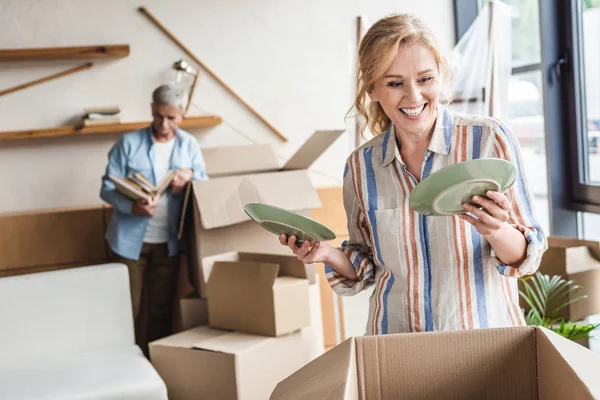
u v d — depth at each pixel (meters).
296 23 4.89
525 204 1.47
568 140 3.98
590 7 3.73
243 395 2.93
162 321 4.26
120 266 3.26
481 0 5.10
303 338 3.22
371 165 1.59
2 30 4.39
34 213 4.21
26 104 4.44
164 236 4.06
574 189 3.98
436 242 1.51
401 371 1.20
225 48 4.77
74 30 4.50
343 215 4.62
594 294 2.99
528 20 4.16
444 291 1.52
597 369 1.01
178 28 4.67
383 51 1.40
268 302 3.09
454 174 1.21
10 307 3.09
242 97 4.82
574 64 3.87
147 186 3.90
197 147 4.15
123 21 4.57
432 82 1.43
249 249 3.79
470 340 1.20
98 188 4.56
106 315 3.21
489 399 1.21
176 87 3.99
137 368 2.92
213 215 3.61
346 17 4.97
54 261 4.24
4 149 4.41
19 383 2.80
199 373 3.04
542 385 1.17
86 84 4.52
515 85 4.35
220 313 3.31
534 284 3.01
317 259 1.62
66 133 4.38
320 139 4.04
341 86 4.99
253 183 3.76
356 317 3.95
